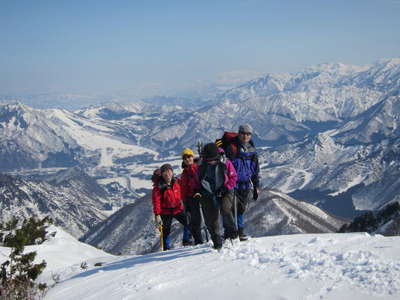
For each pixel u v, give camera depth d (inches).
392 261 179.0
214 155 278.5
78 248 724.7
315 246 238.7
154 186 397.4
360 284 159.5
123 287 220.7
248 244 267.0
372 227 1108.5
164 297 190.4
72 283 284.8
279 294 165.3
